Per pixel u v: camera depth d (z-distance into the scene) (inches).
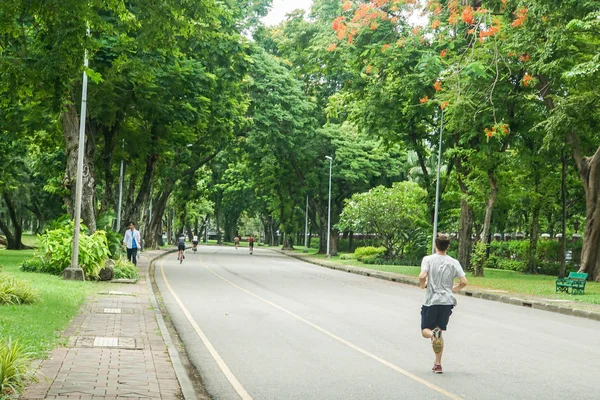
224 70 1238.9
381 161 2635.3
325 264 1975.9
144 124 1321.4
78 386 313.0
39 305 628.1
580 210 2046.0
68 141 1101.7
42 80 545.3
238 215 4473.4
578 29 983.0
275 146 2301.9
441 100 1173.7
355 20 1051.3
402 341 534.0
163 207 2539.4
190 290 961.5
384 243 2135.8
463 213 1662.2
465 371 417.1
